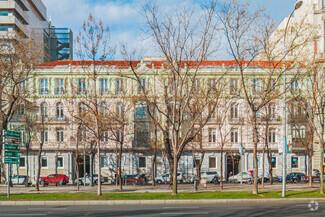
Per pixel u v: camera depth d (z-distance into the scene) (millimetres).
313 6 43938
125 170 48250
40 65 50719
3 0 64250
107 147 47062
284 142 21719
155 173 48688
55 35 94375
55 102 47031
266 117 35625
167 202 20016
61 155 47906
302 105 32438
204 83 30078
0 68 26797
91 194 22641
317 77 26531
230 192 23812
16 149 22234
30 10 77375
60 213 16266
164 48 22344
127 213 16031
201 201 20078
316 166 48250
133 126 46656
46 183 39688
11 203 19812
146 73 44094
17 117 45219
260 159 48688
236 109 47438
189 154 48906
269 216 14859
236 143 47875
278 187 31016
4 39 26797
